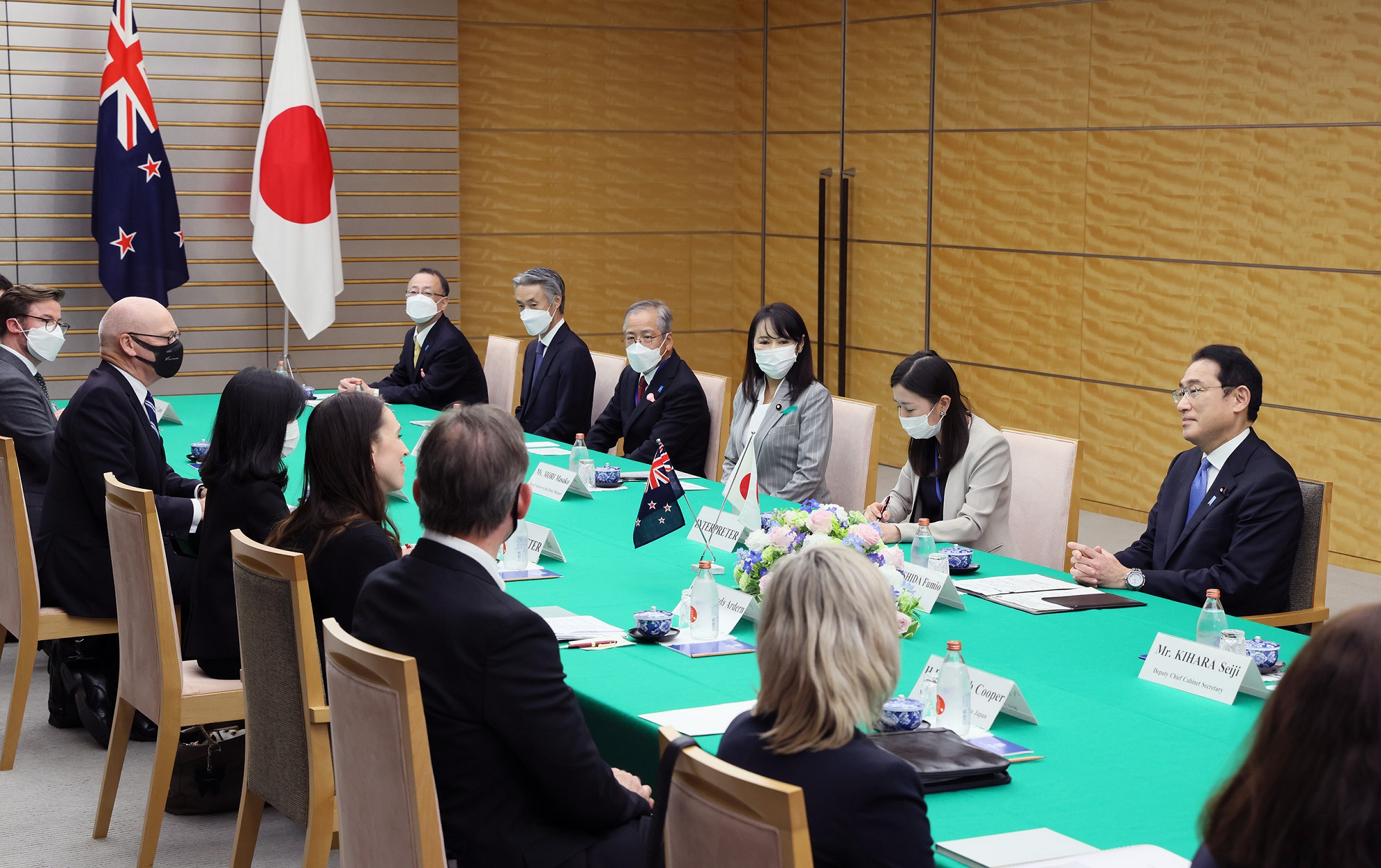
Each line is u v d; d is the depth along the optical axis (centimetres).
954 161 856
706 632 311
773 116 986
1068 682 279
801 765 177
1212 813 134
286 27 818
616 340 1011
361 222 902
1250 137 696
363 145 895
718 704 263
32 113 812
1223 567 372
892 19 885
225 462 345
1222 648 276
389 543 296
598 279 998
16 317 481
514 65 954
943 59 855
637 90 989
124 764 419
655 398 590
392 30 891
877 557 311
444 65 908
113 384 422
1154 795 218
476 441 228
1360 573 673
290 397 344
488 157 955
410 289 716
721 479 575
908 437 907
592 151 983
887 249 909
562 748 220
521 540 377
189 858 354
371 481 301
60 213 823
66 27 814
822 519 310
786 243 986
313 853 281
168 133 846
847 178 925
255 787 302
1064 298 800
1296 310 685
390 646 227
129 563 339
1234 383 380
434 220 921
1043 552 435
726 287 1037
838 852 172
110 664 441
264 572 282
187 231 858
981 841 196
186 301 863
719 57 1008
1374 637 125
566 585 357
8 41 803
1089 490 800
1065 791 220
